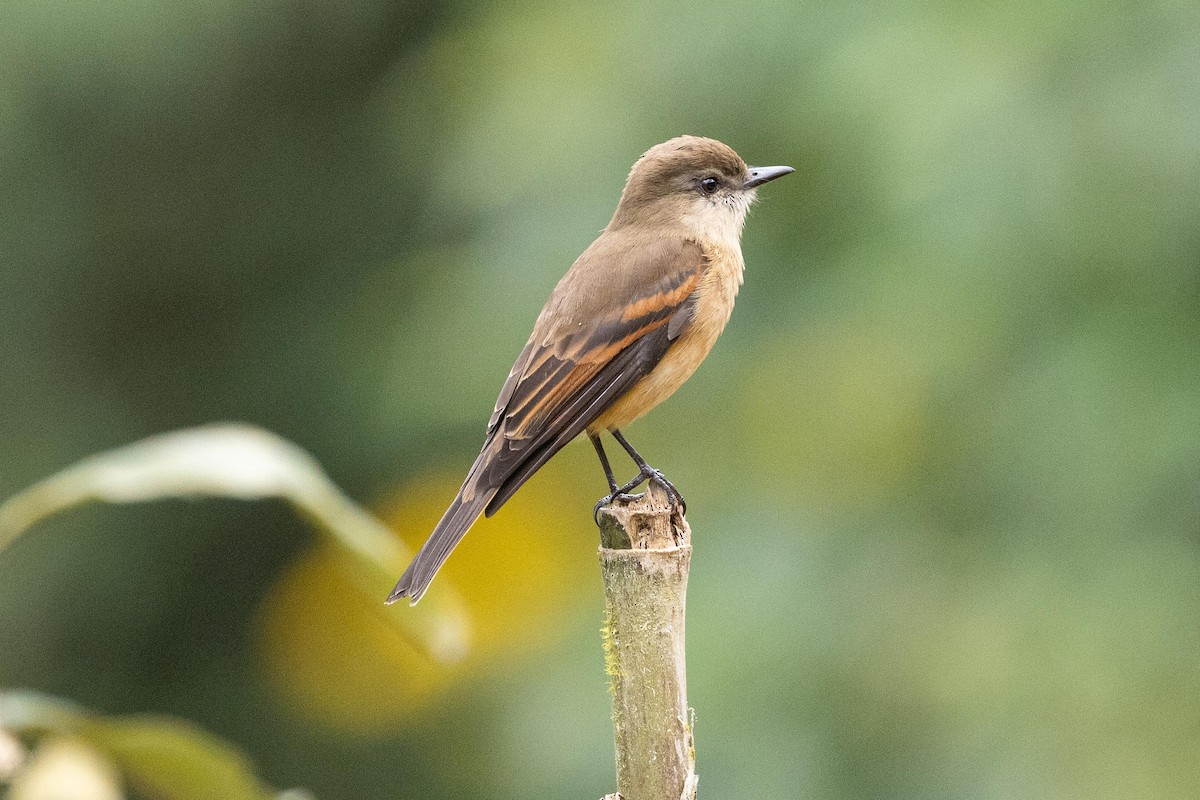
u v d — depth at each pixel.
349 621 17.23
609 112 11.54
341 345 17.11
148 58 15.80
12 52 15.20
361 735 17.03
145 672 17.30
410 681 17.00
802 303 11.23
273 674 17.34
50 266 17.02
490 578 14.25
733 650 10.63
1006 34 10.39
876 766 10.41
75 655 16.91
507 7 13.03
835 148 10.78
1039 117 10.12
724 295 9.69
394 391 12.22
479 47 12.77
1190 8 10.12
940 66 10.34
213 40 16.55
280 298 18.05
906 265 10.52
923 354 10.62
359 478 16.06
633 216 9.98
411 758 16.81
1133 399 10.24
